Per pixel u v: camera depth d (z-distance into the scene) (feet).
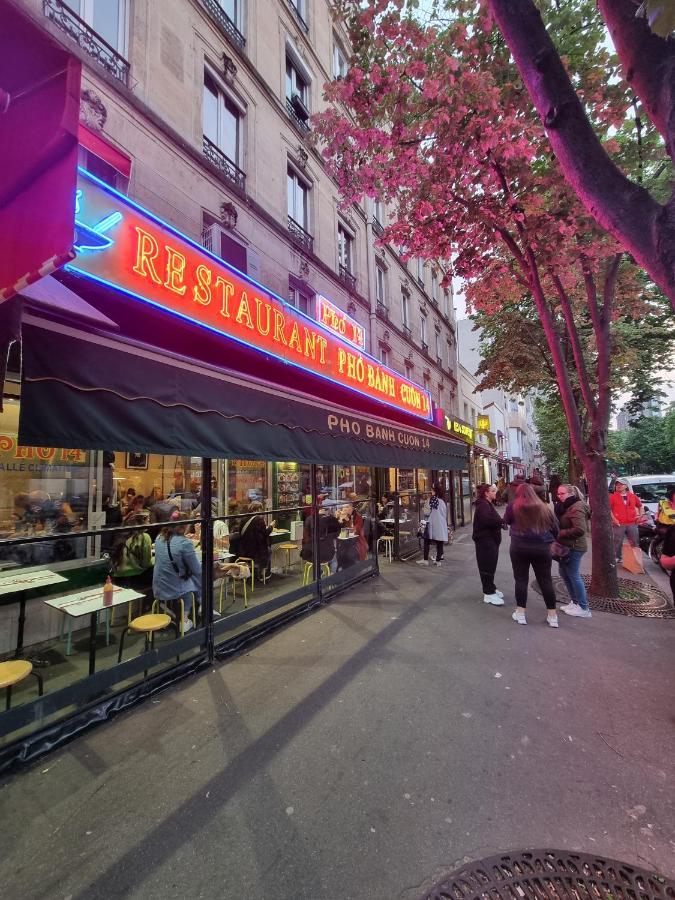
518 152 17.87
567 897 5.91
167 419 10.94
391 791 7.99
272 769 8.61
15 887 6.11
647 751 9.14
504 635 15.72
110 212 11.76
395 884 6.13
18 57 4.51
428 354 67.82
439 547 28.73
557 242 20.24
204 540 13.76
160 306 13.32
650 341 49.08
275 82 32.63
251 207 28.53
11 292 5.17
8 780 8.39
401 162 19.17
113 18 20.80
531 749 9.22
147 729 10.06
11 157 5.01
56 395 8.55
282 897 5.94
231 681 12.38
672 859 6.51
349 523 24.61
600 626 16.70
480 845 6.79
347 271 44.06
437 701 11.18
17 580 13.73
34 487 15.30
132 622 12.71
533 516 16.72
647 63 6.68
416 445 30.91
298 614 17.80
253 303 18.24
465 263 23.25
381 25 16.52
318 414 18.67
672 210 6.47
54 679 12.37
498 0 8.13
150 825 7.22
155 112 21.74
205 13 25.68
